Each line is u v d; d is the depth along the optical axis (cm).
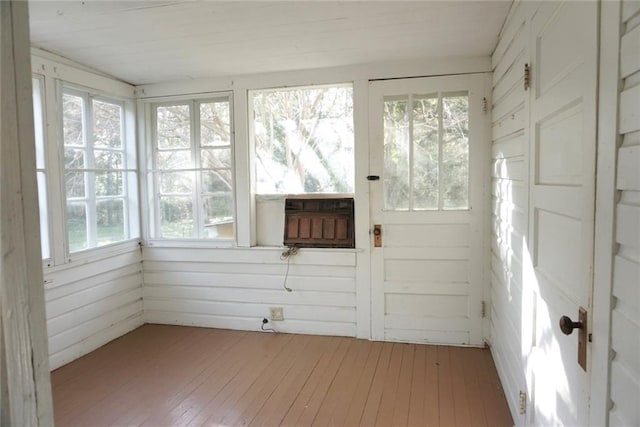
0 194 59
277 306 346
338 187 409
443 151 307
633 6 79
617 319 87
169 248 365
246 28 241
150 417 225
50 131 278
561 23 128
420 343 319
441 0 209
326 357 297
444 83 303
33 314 63
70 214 302
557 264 132
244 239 348
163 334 347
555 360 136
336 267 332
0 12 59
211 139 357
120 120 353
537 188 158
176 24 236
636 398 78
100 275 325
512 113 214
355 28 244
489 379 260
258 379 266
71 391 253
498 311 267
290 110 446
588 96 103
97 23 231
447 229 310
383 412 226
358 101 317
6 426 60
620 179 85
